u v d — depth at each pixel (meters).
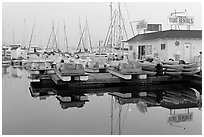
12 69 23.69
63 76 11.83
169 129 6.22
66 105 9.03
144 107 8.70
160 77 13.30
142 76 12.91
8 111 8.11
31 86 13.30
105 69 16.94
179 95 11.03
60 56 25.22
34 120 7.09
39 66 14.91
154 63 13.73
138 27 25.62
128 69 12.68
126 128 6.33
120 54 26.16
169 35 19.19
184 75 13.52
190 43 19.33
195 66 13.34
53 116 7.50
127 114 7.73
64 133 5.91
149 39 20.98
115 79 12.71
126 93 11.50
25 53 32.56
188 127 6.45
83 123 6.79
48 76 13.79
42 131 6.09
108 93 11.54
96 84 12.57
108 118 7.27
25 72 20.84
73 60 19.78
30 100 9.91
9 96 10.73
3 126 6.50
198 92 11.80
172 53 19.00
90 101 9.76
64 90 12.21
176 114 7.73
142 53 22.28
